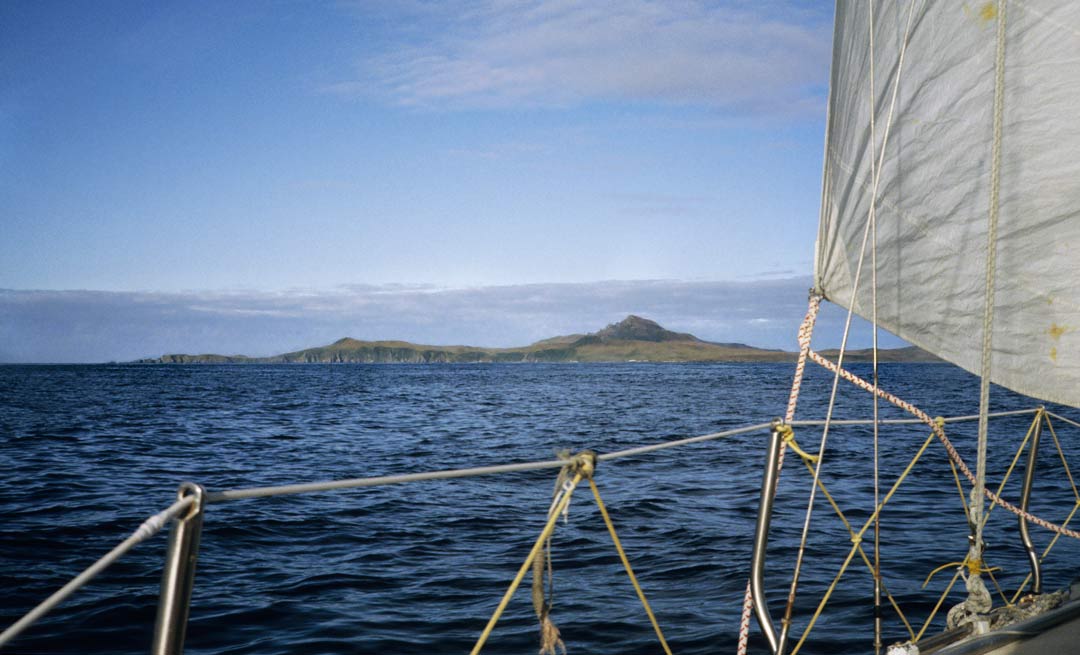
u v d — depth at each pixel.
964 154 3.21
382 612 7.54
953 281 3.31
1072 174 3.07
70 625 7.11
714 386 81.81
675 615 7.36
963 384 76.75
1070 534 4.84
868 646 6.50
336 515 11.93
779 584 8.20
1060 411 34.78
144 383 84.31
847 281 3.58
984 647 3.45
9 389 65.44
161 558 9.32
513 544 10.18
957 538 10.04
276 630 7.05
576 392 66.62
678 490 14.05
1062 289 3.13
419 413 38.84
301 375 132.75
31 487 14.54
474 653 2.71
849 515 11.52
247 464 18.92
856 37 3.46
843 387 73.38
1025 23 3.06
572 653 6.52
